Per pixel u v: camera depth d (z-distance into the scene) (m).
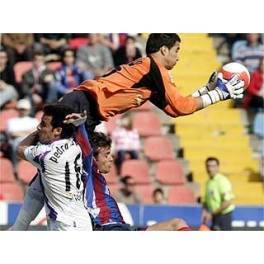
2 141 48.47
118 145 49.84
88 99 24.52
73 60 51.38
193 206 45.41
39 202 25.64
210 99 24.91
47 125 24.67
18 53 51.25
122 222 26.09
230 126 54.72
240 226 46.84
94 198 25.80
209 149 53.81
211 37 58.16
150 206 45.31
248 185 53.19
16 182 47.78
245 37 56.22
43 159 24.73
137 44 52.88
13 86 50.25
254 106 54.94
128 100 24.55
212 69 57.75
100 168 26.03
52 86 50.38
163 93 24.55
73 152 24.80
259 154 54.28
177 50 25.02
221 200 45.00
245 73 25.14
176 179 51.34
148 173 50.25
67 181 24.89
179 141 53.72
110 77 24.61
